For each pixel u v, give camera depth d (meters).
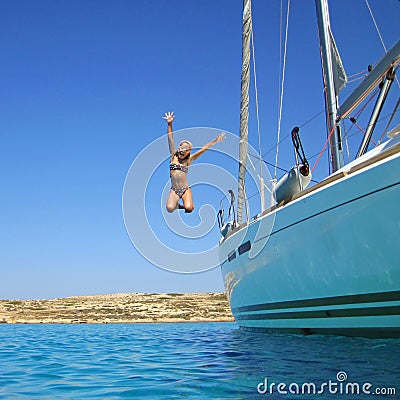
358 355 6.88
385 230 6.45
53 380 6.37
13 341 14.13
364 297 7.28
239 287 12.25
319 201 7.64
